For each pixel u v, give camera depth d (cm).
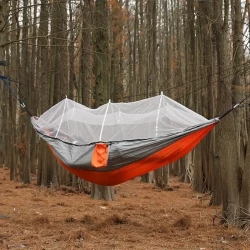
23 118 2414
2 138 3353
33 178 2391
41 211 1191
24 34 2086
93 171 845
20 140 2277
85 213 1171
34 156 2666
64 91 1938
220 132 959
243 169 936
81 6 1439
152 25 2473
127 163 829
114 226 961
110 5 1983
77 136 888
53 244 770
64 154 862
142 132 844
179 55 2669
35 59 2491
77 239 812
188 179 2494
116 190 1952
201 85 2002
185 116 881
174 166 3039
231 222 923
